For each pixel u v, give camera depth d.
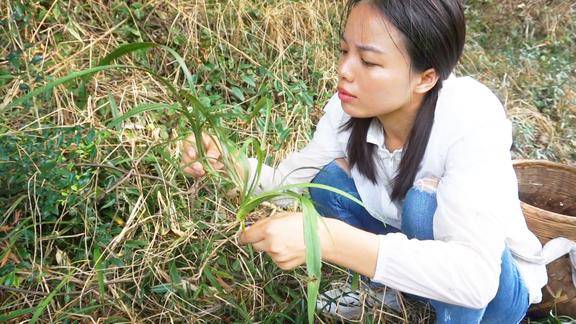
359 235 1.21
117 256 1.59
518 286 1.43
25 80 1.89
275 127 2.24
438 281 1.23
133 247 1.61
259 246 1.17
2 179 1.53
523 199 2.23
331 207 1.68
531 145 2.73
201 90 2.28
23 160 1.51
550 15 3.82
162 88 2.17
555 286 1.73
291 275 1.69
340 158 1.63
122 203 1.72
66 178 1.56
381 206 1.53
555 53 3.64
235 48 2.42
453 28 1.20
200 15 2.46
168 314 1.54
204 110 1.21
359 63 1.23
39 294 1.46
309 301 1.06
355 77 1.24
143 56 2.23
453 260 1.23
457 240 1.27
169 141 1.59
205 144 1.44
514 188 1.36
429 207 1.37
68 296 1.46
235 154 1.28
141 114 1.99
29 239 1.57
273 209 1.83
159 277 1.61
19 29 2.05
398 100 1.26
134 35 2.29
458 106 1.31
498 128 1.32
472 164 1.28
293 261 1.16
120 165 1.79
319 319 1.60
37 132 1.72
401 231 1.52
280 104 2.36
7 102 1.83
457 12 1.20
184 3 2.43
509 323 1.50
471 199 1.26
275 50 2.61
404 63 1.21
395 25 1.17
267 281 1.66
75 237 1.63
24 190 1.57
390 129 1.40
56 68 2.00
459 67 3.19
